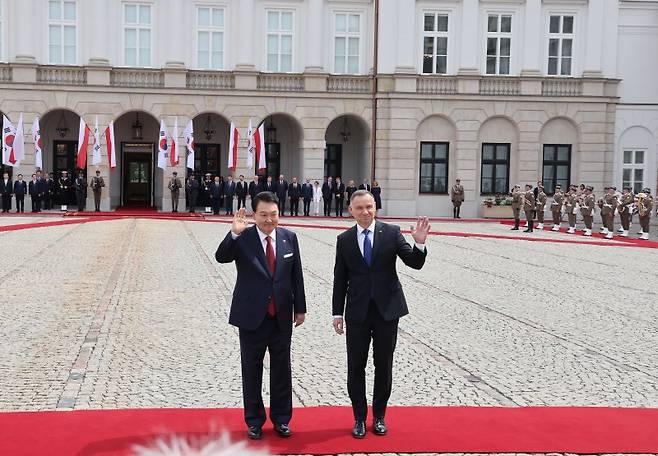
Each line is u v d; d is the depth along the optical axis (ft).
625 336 37.83
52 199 130.93
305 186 127.44
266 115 128.77
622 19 132.16
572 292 51.49
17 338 34.96
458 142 129.90
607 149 131.85
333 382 28.84
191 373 29.68
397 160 129.39
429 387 28.32
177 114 126.93
